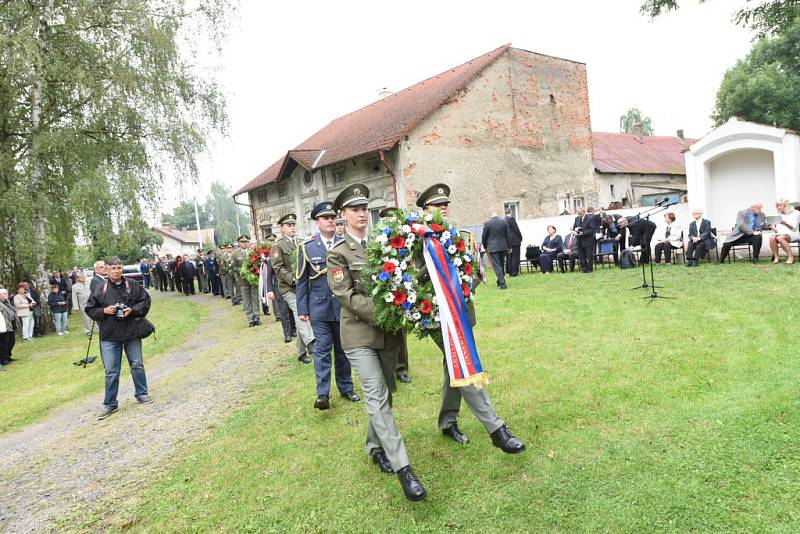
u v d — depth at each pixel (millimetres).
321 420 5344
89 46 16078
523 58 21891
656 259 13336
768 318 6734
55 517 4184
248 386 7129
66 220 17750
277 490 4070
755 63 38281
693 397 4754
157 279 31422
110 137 17500
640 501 3396
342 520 3590
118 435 5980
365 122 23781
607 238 13844
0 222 16891
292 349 9086
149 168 17844
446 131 19312
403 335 4141
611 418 4539
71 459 5449
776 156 13047
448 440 4461
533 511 3428
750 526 3072
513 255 14555
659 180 32094
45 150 15820
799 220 10727
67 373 10211
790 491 3322
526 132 21781
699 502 3324
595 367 5746
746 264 11258
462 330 3826
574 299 9383
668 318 7328
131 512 4055
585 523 3264
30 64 14633
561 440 4238
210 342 11414
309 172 23141
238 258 15367
